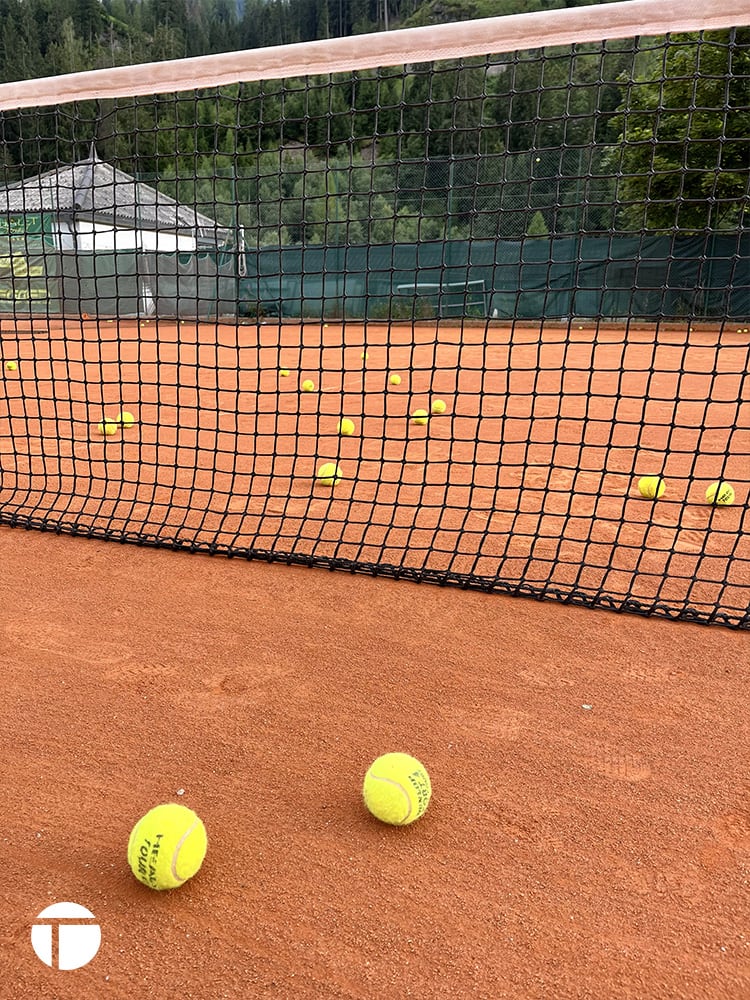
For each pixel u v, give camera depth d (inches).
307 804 30.2
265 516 62.4
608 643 43.0
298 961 23.3
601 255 252.5
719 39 228.7
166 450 88.4
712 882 26.3
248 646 42.7
